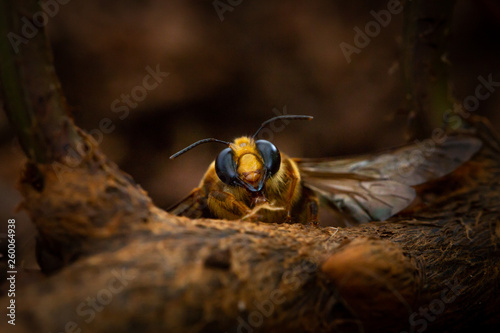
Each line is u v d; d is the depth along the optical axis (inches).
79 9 8.9
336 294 4.4
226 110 9.6
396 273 4.3
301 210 5.3
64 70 8.9
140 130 9.3
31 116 4.4
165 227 4.4
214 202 5.2
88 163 4.4
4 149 7.7
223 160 5.1
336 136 9.7
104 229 4.3
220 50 9.4
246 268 4.3
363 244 4.4
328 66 9.7
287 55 9.7
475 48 10.3
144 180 9.3
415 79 5.1
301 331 4.3
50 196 4.3
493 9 6.5
